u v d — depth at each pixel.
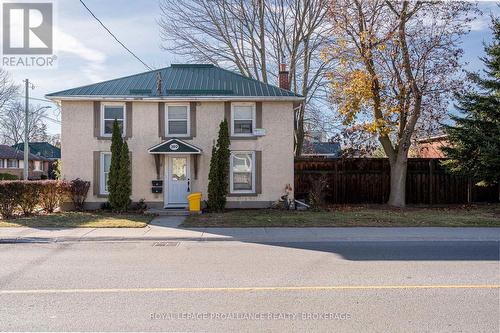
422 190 21.58
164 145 17.80
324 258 9.12
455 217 15.59
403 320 5.19
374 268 8.09
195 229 13.03
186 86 19.25
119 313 5.45
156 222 14.48
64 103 18.28
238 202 18.69
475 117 20.14
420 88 18.78
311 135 32.41
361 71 18.92
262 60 28.06
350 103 19.36
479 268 8.08
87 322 5.11
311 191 20.33
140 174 18.41
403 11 18.17
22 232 12.22
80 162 18.28
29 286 6.75
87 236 11.72
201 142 18.58
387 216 15.70
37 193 16.02
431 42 18.20
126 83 19.44
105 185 18.39
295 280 7.16
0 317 5.29
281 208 18.23
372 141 20.52
